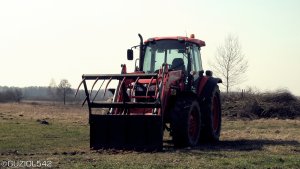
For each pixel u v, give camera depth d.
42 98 88.31
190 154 9.28
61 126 17.48
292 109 25.30
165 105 10.49
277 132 15.80
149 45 12.40
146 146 9.84
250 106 25.53
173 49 12.10
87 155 9.16
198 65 12.69
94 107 10.30
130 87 10.75
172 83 10.87
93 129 10.25
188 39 12.07
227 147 10.93
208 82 12.84
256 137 13.93
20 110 31.95
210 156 8.98
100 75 10.45
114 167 7.50
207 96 12.50
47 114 27.12
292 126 19.28
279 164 8.09
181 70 11.58
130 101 10.50
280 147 10.81
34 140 12.48
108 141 10.14
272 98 26.30
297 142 12.20
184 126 10.52
